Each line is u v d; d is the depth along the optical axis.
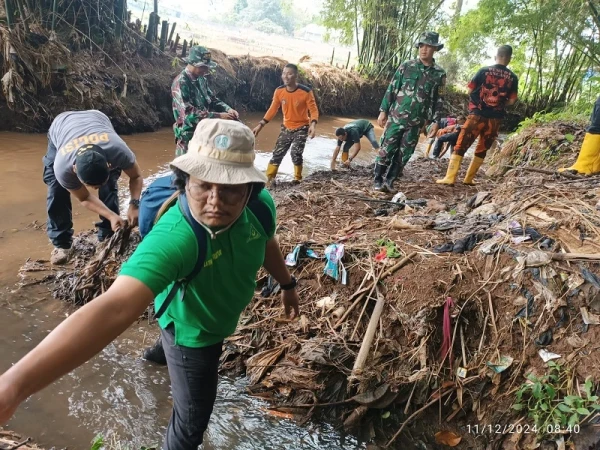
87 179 3.03
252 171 1.75
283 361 3.21
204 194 1.68
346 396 3.06
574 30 11.46
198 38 18.34
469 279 3.22
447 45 15.95
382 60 16.44
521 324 2.99
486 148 6.42
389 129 5.74
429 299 3.16
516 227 3.48
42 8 9.34
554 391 2.72
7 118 8.30
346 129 7.85
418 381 3.01
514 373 2.92
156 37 11.81
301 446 2.80
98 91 9.28
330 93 15.37
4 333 3.36
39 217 5.19
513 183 4.73
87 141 3.29
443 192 6.14
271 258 2.38
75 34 9.66
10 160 6.89
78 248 4.48
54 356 1.26
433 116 5.82
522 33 13.03
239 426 2.87
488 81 6.04
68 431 2.66
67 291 3.87
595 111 5.17
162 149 8.72
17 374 1.20
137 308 1.48
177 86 5.32
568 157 6.37
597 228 3.33
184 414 2.16
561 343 2.88
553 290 2.99
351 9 15.55
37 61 8.53
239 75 13.82
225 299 2.01
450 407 3.00
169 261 1.61
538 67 15.31
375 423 2.99
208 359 2.12
